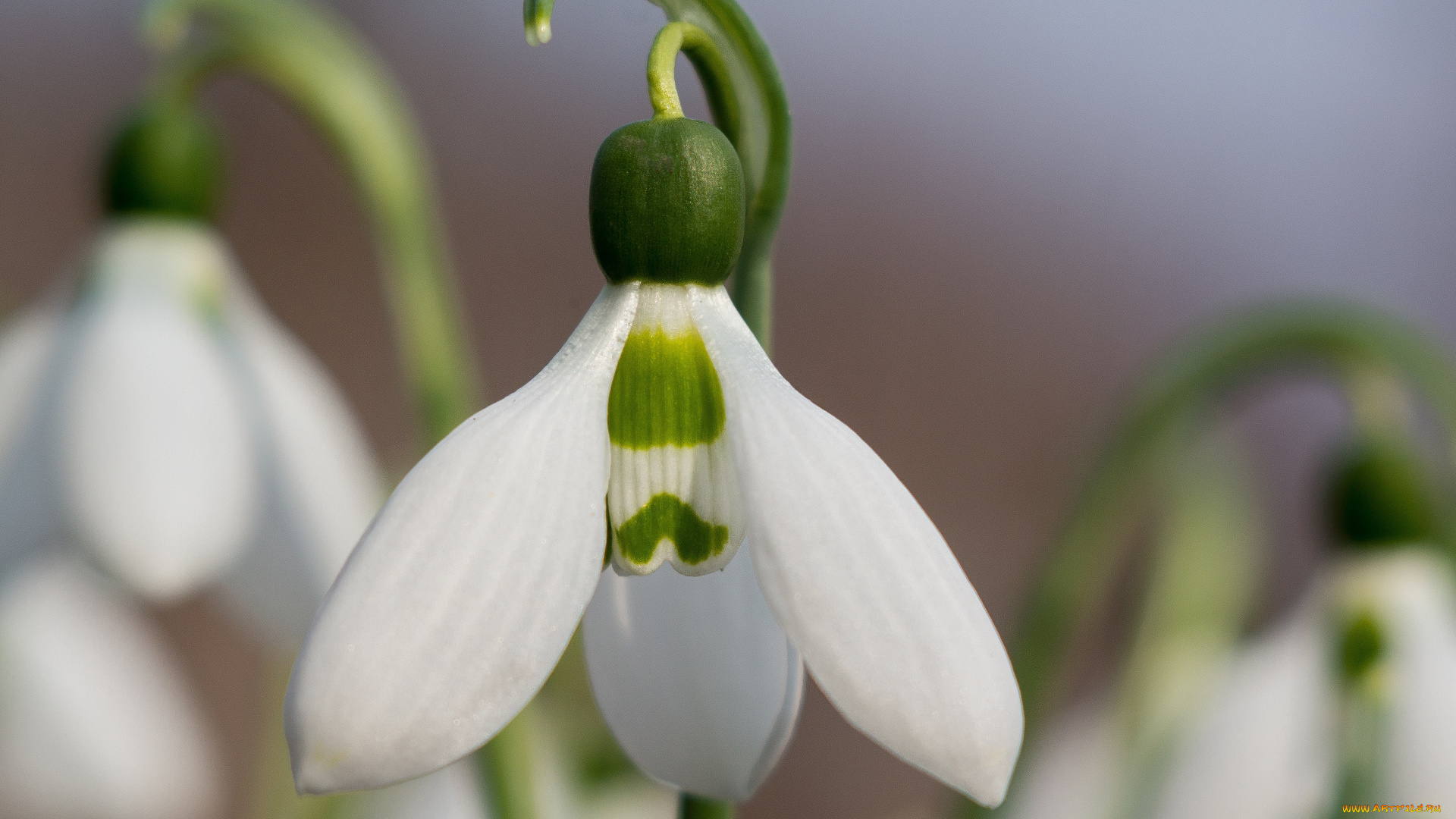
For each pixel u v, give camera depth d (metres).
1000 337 1.01
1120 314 1.04
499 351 0.82
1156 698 0.28
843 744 0.66
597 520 0.17
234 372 0.23
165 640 0.64
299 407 0.23
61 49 0.88
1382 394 0.24
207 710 0.63
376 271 0.83
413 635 0.17
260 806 0.28
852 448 0.17
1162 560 0.29
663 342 0.18
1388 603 0.23
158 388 0.22
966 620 0.17
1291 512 0.76
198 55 0.23
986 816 0.25
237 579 0.23
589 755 0.27
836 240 1.04
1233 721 0.24
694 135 0.18
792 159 0.19
